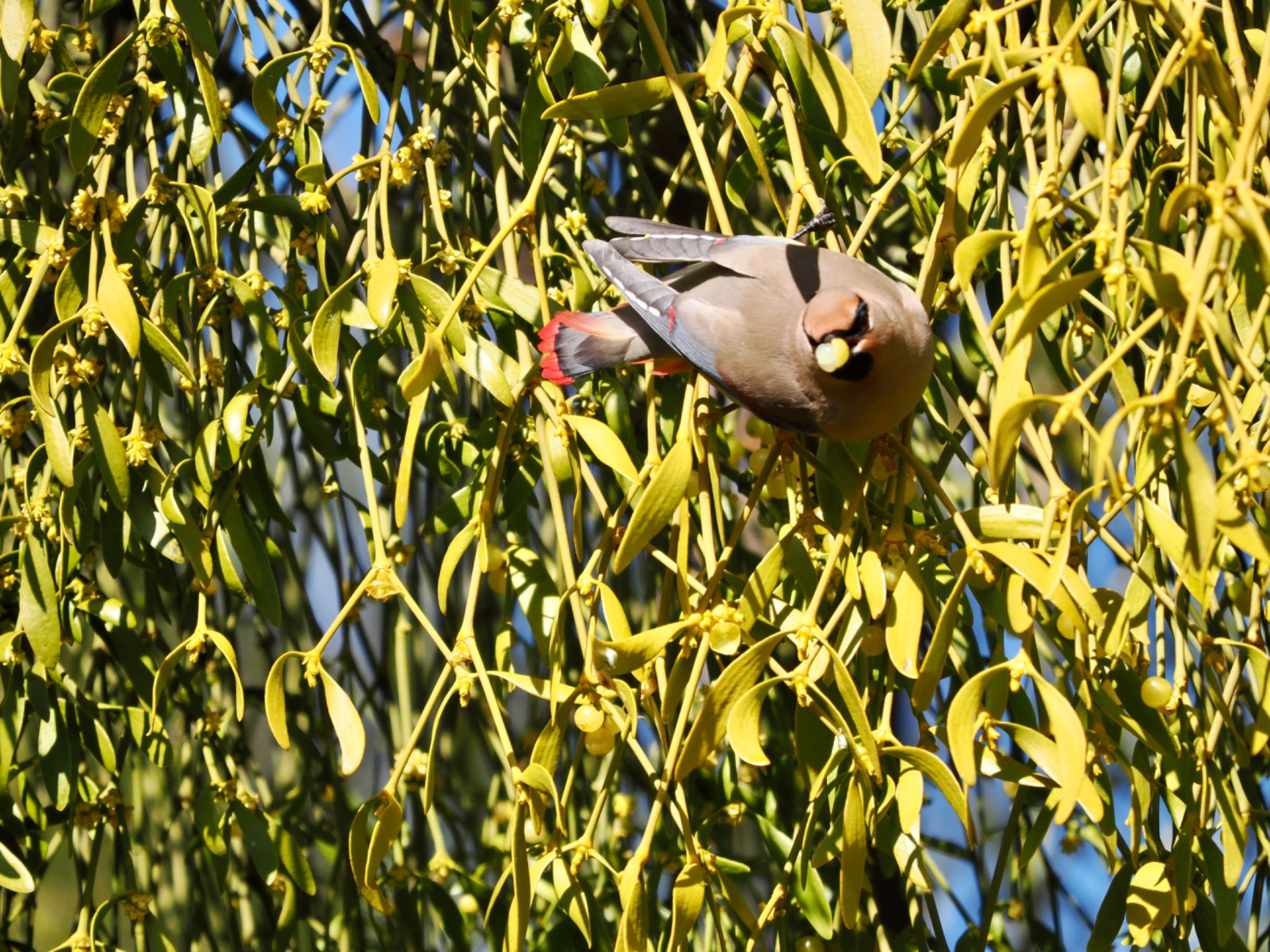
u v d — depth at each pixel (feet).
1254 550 10.00
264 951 19.72
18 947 16.65
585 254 16.46
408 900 18.86
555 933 16.92
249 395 14.44
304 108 15.61
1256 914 16.01
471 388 19.01
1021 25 17.16
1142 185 16.37
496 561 14.56
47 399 13.03
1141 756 13.15
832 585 14.29
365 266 14.21
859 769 12.06
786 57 13.50
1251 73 14.84
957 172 13.25
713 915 13.65
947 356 15.90
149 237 16.47
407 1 15.79
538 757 12.44
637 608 20.98
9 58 14.60
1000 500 10.69
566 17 14.17
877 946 16.33
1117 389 13.94
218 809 16.55
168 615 18.88
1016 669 11.39
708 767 18.76
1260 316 11.18
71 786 14.62
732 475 18.62
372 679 23.49
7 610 16.79
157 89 15.19
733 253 14.44
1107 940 13.33
